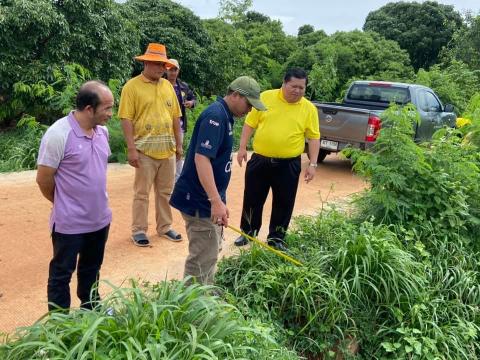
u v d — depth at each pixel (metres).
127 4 14.92
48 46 9.53
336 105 9.20
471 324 4.21
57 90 9.62
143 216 4.85
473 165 5.37
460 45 22.05
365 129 8.04
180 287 2.85
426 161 5.41
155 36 14.15
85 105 2.90
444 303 4.36
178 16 15.17
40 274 4.15
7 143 8.66
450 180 5.36
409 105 5.16
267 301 3.82
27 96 9.54
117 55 10.77
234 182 7.80
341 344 3.78
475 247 5.16
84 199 3.02
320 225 5.04
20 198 6.11
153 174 4.82
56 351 2.39
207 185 3.25
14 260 4.38
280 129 4.50
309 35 23.88
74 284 3.97
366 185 7.59
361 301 4.04
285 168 4.63
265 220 6.01
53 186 3.01
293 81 4.40
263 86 16.05
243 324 2.86
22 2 9.00
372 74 18.78
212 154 3.25
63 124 2.92
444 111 10.13
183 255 4.74
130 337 2.38
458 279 4.62
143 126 4.62
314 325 3.80
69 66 8.91
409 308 4.07
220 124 3.25
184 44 14.58
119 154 8.41
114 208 6.00
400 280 4.11
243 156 4.80
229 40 16.33
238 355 2.66
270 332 3.39
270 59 18.27
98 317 2.48
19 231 5.05
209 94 16.14
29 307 3.62
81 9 9.90
